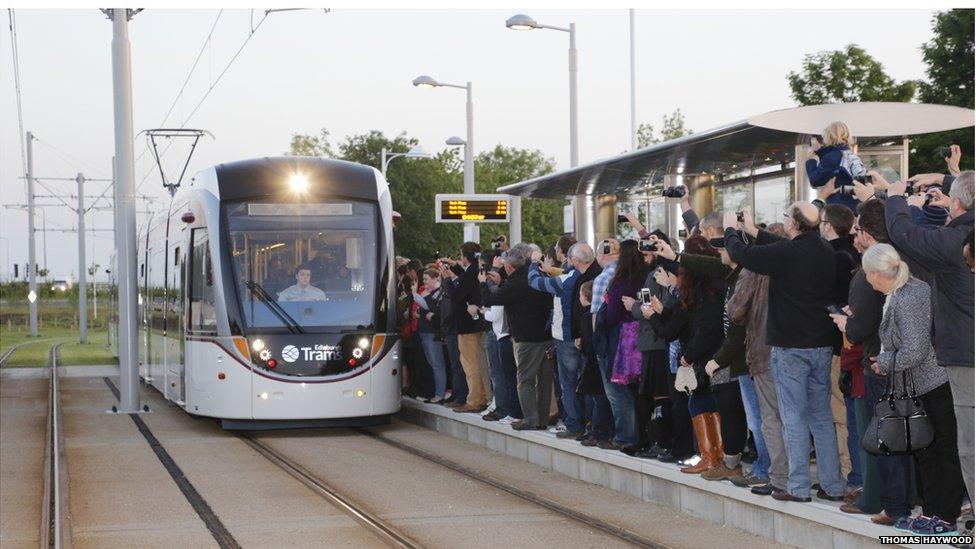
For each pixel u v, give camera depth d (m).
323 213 16.61
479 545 9.17
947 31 26.03
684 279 9.82
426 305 17.11
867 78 28.59
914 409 7.54
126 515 10.63
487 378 15.91
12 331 81.62
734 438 9.75
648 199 24.38
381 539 9.42
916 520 7.66
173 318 19.16
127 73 20.91
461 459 13.98
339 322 16.34
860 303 7.90
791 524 8.79
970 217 7.11
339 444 15.67
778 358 8.68
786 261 8.52
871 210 8.01
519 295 13.54
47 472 13.38
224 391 16.19
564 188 23.53
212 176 16.97
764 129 14.16
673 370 10.52
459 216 26.11
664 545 8.95
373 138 61.94
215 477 12.85
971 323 7.09
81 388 27.23
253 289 16.27
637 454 11.38
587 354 11.95
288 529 9.88
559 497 11.25
